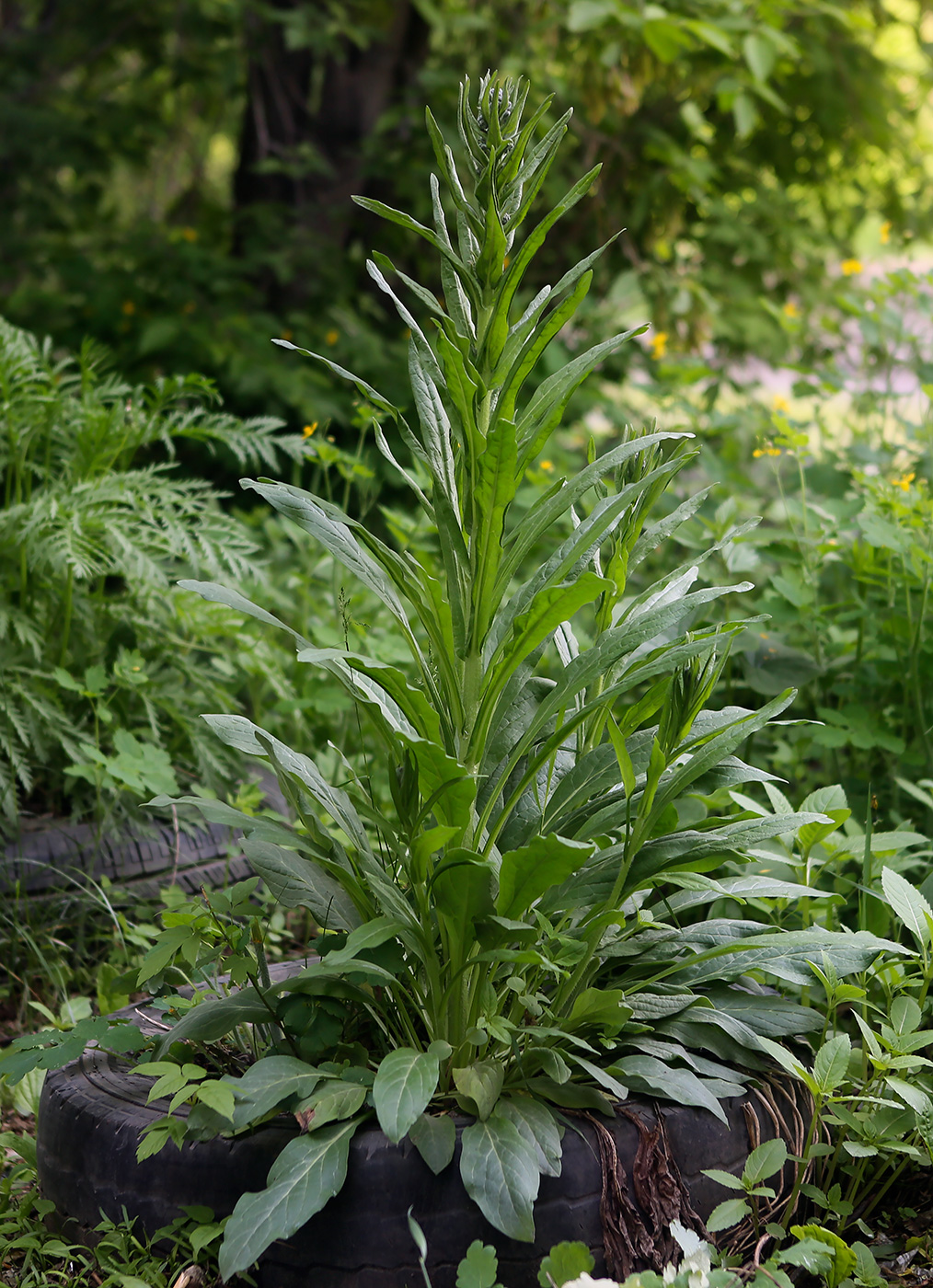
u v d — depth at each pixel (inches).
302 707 132.6
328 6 275.7
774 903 92.7
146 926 110.7
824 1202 69.5
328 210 280.4
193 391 132.8
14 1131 88.8
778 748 126.5
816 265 285.1
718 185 291.1
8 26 350.3
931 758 117.4
